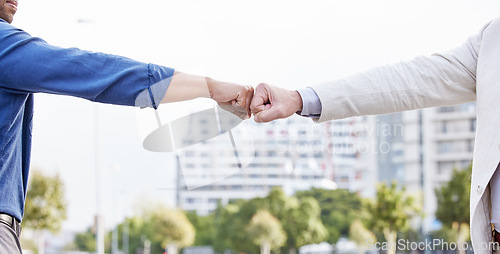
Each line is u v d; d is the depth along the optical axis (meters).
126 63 1.50
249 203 37.59
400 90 1.54
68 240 48.69
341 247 30.67
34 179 25.00
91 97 1.46
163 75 1.54
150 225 46.00
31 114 1.56
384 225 23.92
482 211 1.40
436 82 1.54
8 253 1.41
